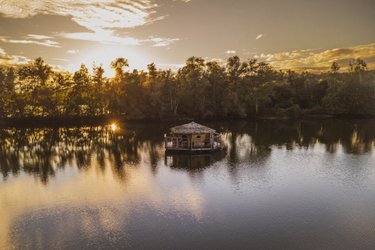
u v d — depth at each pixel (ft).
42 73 360.07
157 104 387.14
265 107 434.71
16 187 125.08
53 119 365.40
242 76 437.99
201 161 163.43
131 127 317.63
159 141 228.22
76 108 375.86
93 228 88.02
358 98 397.80
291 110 405.18
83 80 382.01
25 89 361.10
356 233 84.07
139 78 409.08
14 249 77.87
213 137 193.47
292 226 88.07
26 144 224.94
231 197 109.91
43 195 115.03
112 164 160.15
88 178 135.85
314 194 112.68
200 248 77.41
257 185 122.93
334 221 91.04
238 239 81.35
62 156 181.98
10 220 93.97
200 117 403.34
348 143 214.28
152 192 116.06
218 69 428.56
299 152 184.55
